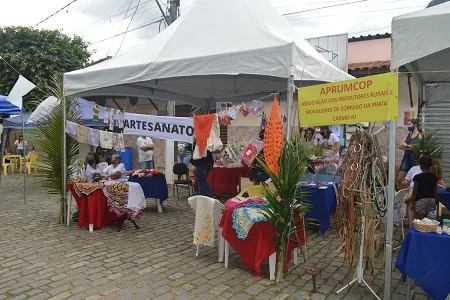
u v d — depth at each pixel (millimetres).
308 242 6184
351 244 4168
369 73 9672
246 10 6285
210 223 5125
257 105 5469
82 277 4504
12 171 16281
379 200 4090
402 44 3584
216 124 5625
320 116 4113
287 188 4398
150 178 8148
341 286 4348
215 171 9734
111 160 7559
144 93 9422
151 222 7418
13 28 17703
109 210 6852
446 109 8398
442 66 6156
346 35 10148
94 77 6695
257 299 3963
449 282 3531
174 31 6508
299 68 5234
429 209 5410
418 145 7195
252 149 5426
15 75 17203
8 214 7980
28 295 3994
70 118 7363
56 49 17984
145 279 4469
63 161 7172
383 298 3902
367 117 3727
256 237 4590
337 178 6781
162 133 6551
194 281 4426
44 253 5387
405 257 3766
